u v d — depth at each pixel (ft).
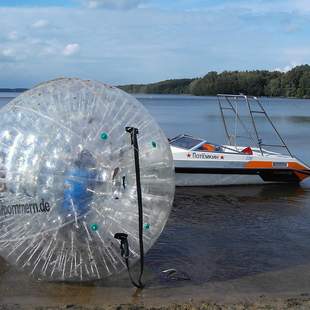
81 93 16.90
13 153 16.06
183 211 32.01
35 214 15.89
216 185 40.19
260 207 33.86
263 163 40.60
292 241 26.03
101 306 17.22
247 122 130.11
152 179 17.10
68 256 16.48
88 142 16.03
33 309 16.87
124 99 17.51
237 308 17.34
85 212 15.89
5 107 17.33
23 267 16.99
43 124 16.15
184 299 18.25
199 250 23.97
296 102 347.56
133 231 16.71
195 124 118.83
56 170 15.75
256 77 303.27
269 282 20.24
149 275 20.31
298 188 40.75
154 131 17.67
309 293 19.17
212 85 271.49
